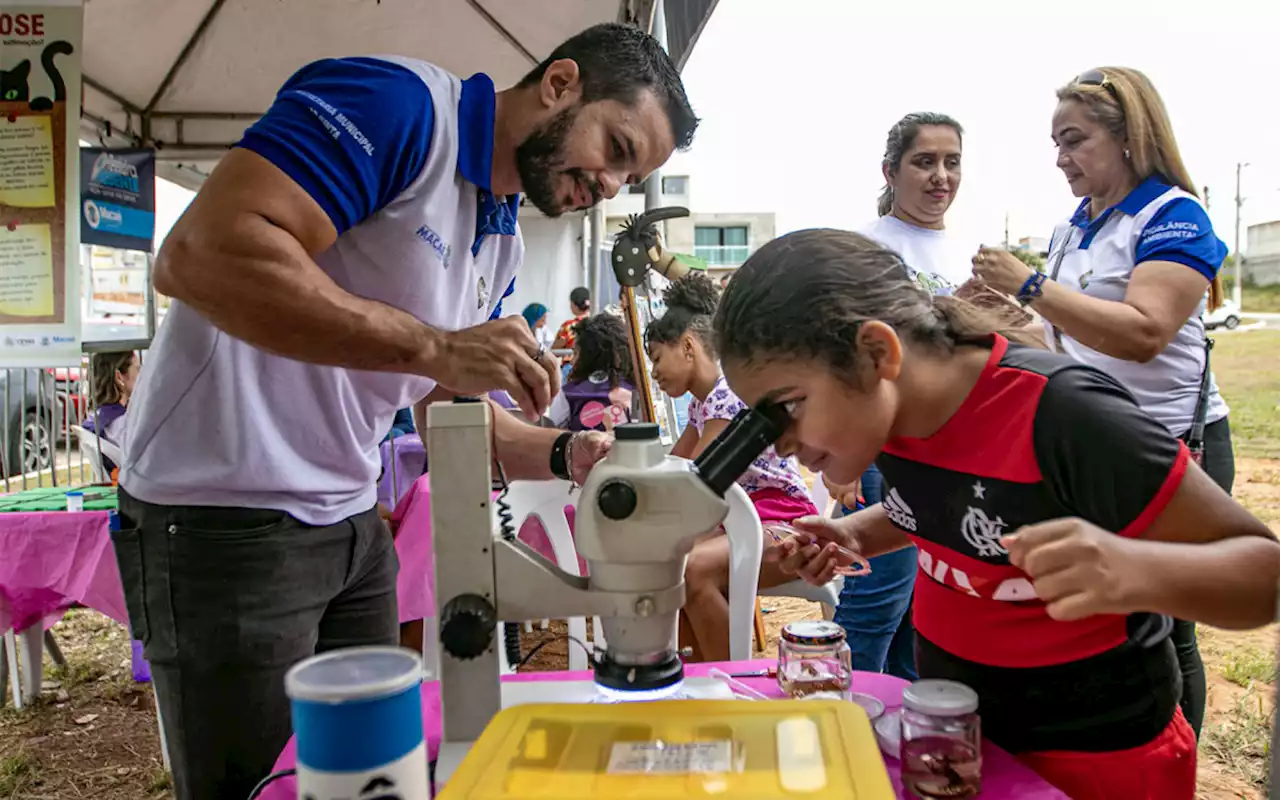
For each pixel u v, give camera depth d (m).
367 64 1.30
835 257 0.93
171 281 1.15
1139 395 1.88
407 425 3.78
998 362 0.96
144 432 1.34
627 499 0.83
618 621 0.87
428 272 1.38
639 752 0.77
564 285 7.71
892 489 1.11
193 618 1.33
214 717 1.36
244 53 3.79
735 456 0.85
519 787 0.71
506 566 0.88
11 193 2.59
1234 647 3.60
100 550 2.58
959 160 2.28
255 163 1.15
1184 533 0.87
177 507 1.33
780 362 0.89
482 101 1.37
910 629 2.25
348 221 1.23
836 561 1.24
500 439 1.59
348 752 0.65
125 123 4.06
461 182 1.40
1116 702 1.00
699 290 2.88
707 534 0.86
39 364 2.62
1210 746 2.66
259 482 1.34
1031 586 0.99
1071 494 0.90
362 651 0.74
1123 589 0.76
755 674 1.17
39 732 2.97
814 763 0.73
